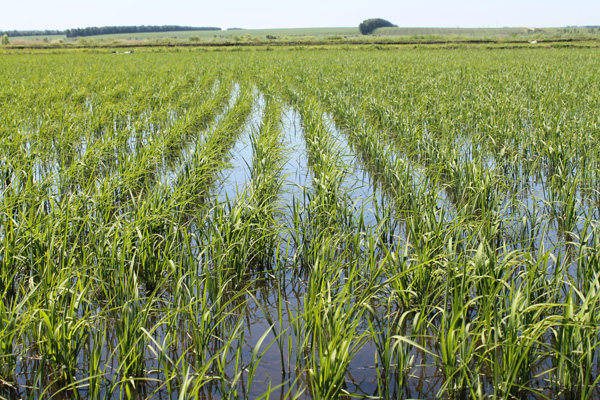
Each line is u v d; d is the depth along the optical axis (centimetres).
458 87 1797
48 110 1358
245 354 441
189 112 1405
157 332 474
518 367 344
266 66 3172
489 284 438
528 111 1336
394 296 511
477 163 847
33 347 432
